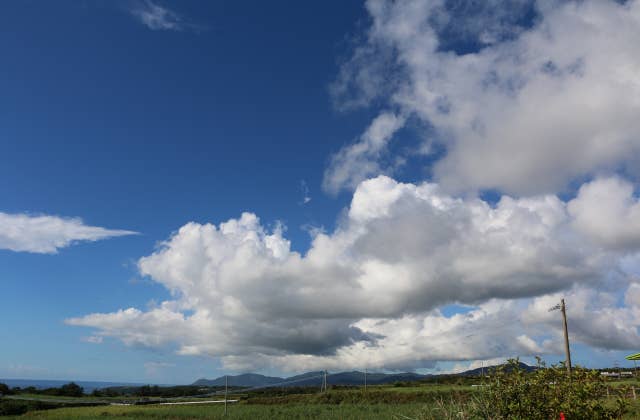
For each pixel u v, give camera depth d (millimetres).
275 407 60281
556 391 13398
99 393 104438
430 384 80125
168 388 111562
